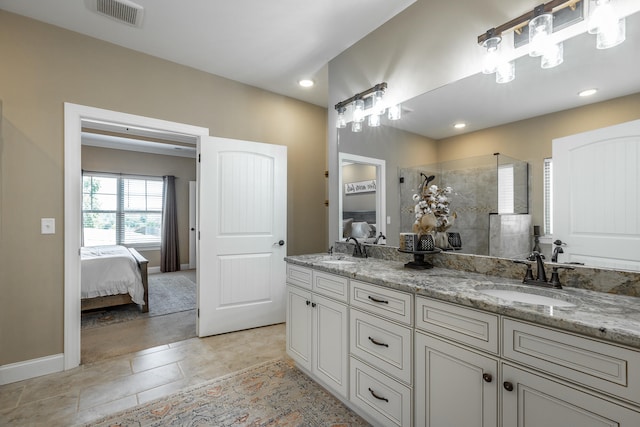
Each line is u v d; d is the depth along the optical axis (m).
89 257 3.58
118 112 2.52
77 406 1.84
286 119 3.52
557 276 1.39
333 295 1.89
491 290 1.44
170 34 2.40
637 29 1.27
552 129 1.50
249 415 1.75
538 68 1.55
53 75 2.26
